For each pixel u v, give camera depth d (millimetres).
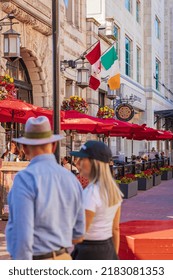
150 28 40906
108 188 3906
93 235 3891
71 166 14812
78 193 3510
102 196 3861
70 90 22203
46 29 17875
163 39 47250
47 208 3254
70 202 3422
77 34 23109
